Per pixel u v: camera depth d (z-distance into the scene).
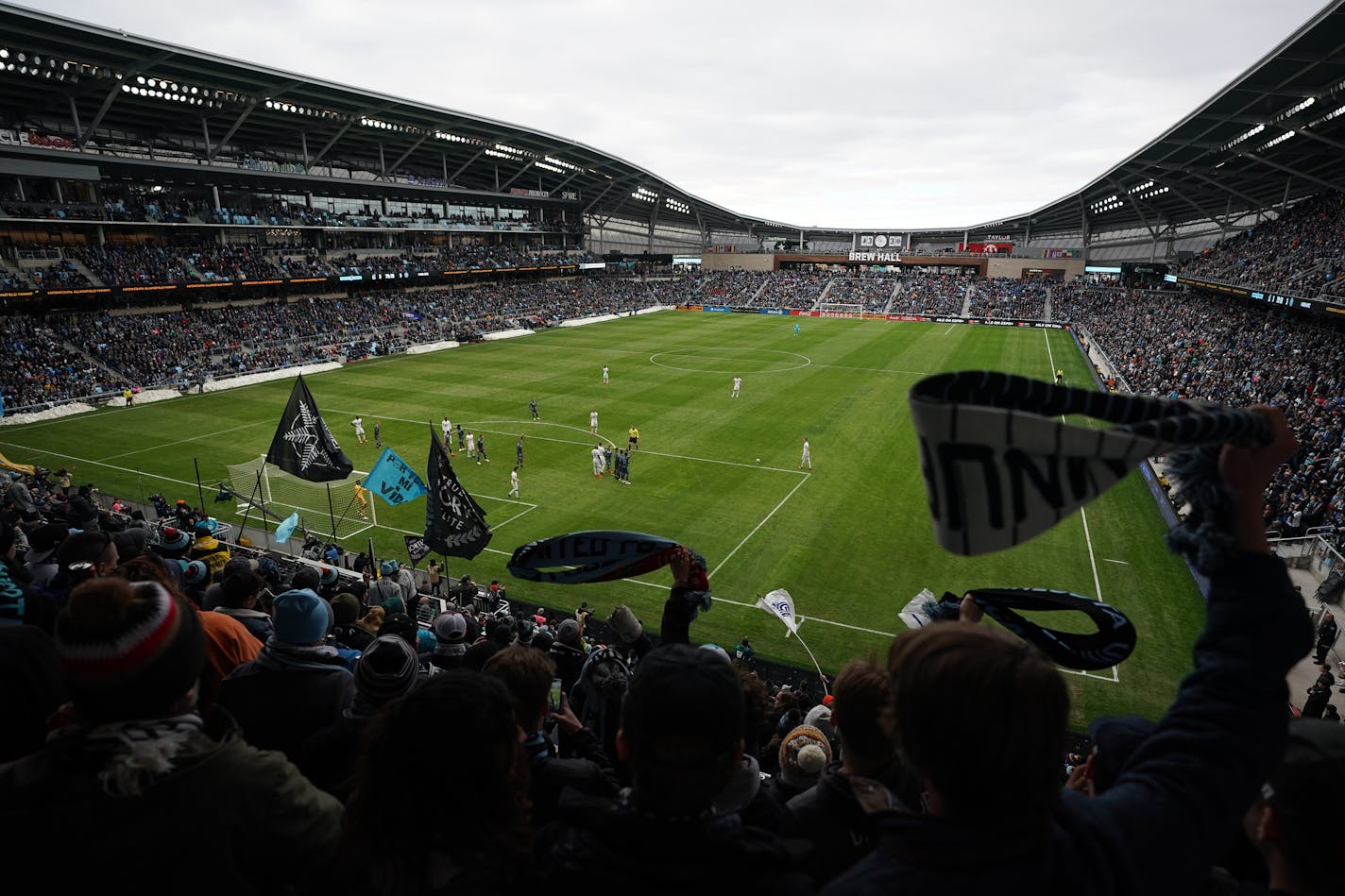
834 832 3.18
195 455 38.19
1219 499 1.69
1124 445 1.52
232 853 2.26
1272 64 47.03
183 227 68.75
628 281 123.88
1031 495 1.55
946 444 1.57
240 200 74.00
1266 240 71.75
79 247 61.53
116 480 34.53
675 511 31.45
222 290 70.50
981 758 1.46
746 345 77.81
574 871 2.06
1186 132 66.38
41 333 54.47
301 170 77.75
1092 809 1.62
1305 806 1.58
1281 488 28.05
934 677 1.55
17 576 7.70
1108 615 3.02
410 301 86.19
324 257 81.69
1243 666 1.68
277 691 4.56
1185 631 22.34
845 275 123.94
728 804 3.50
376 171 86.81
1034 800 1.52
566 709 4.84
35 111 59.28
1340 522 24.05
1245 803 1.60
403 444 40.94
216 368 57.69
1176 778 1.62
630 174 107.56
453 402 50.59
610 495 33.31
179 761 2.23
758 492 33.56
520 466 36.97
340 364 64.94
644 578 25.48
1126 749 2.24
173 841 2.19
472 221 100.88
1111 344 71.00
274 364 60.81
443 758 2.30
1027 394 1.73
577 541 4.36
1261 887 2.07
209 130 70.00
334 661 4.80
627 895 2.00
